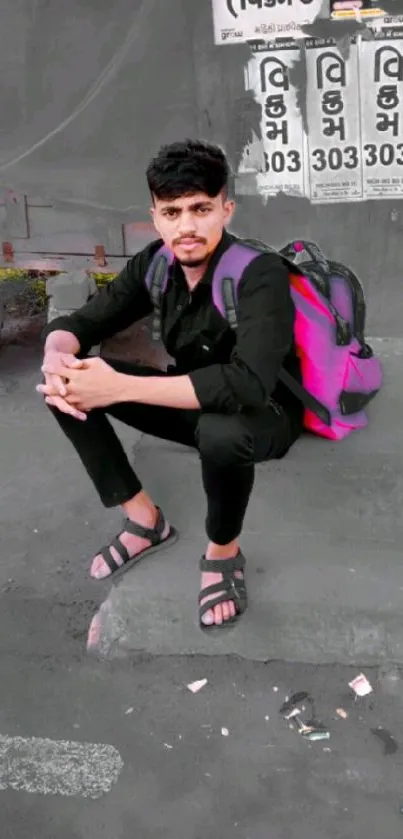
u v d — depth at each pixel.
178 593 2.62
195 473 2.99
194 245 2.14
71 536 3.13
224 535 2.45
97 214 4.12
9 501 3.36
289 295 2.24
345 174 3.82
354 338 2.92
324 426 2.87
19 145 4.03
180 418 2.59
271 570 2.67
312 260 2.94
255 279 2.19
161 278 2.33
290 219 3.96
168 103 3.82
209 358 2.35
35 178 4.09
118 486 2.61
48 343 2.46
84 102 3.88
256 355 2.15
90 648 2.62
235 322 2.22
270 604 2.58
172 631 2.60
